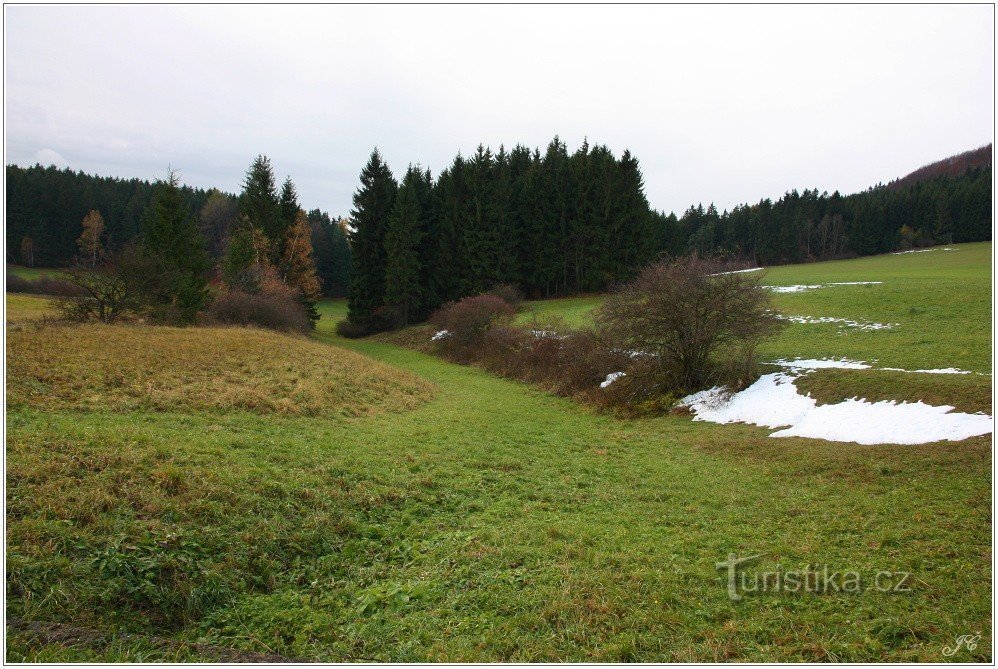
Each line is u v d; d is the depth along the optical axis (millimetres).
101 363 20266
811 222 108312
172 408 16469
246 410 17547
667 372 25297
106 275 34000
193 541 8016
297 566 8242
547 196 70000
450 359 45250
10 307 40156
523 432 19000
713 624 6664
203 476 10156
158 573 7258
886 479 11664
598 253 67438
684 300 24062
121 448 10852
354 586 7863
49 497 8305
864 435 15680
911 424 15523
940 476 11203
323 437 15250
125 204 93562
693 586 7551
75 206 82625
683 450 16750
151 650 6098
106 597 6656
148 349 23875
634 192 68625
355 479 11758
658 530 9805
